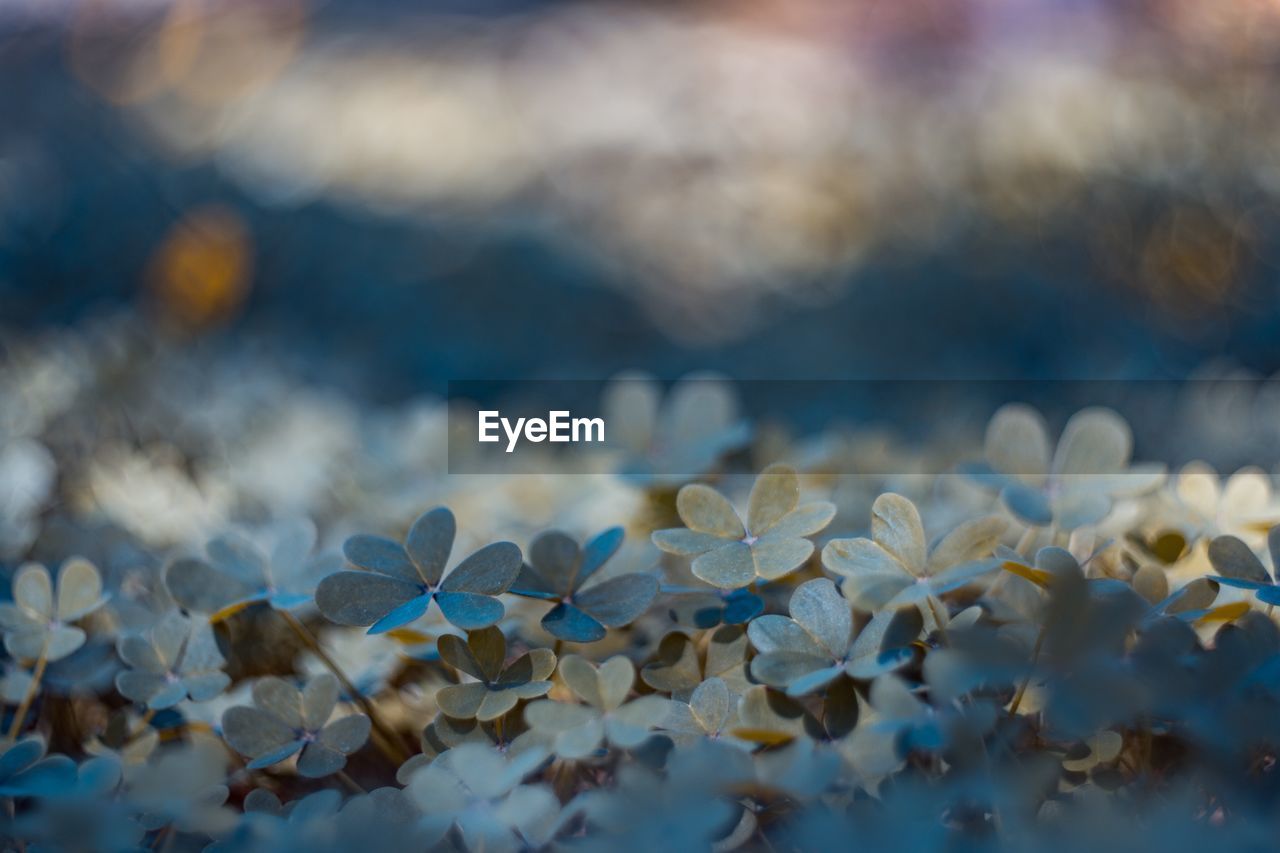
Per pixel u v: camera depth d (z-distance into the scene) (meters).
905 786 0.31
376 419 0.58
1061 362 1.51
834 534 0.40
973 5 2.16
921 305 1.74
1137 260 1.64
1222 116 1.66
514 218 2.22
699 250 2.07
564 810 0.31
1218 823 0.33
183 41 2.95
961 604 0.36
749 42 3.10
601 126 2.59
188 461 0.54
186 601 0.36
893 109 2.12
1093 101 1.76
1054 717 0.31
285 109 2.85
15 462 0.47
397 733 0.37
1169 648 0.32
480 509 0.44
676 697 0.34
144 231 1.93
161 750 0.37
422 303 1.93
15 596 0.37
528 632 0.37
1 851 0.33
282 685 0.34
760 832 0.32
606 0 3.79
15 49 2.80
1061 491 0.36
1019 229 1.75
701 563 0.34
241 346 1.09
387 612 0.33
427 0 3.89
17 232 1.84
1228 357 1.46
